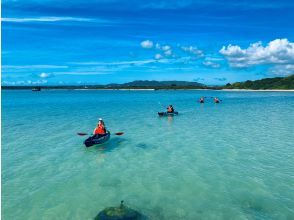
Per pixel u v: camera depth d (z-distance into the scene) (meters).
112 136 23.06
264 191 12.09
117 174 14.23
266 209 10.62
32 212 10.55
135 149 18.89
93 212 10.54
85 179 13.59
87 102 66.56
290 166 15.08
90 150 18.72
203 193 11.97
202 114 38.94
